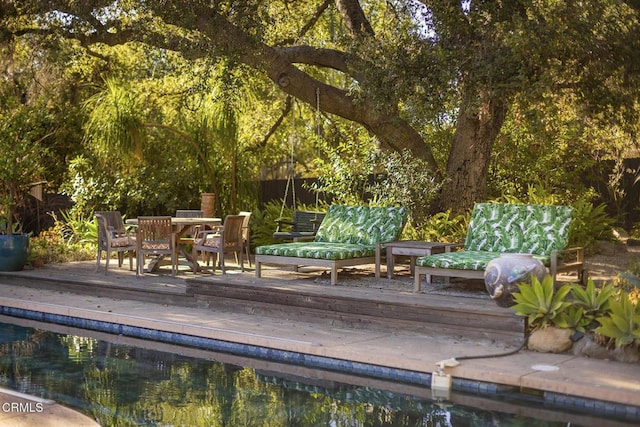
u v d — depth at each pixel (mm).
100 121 14586
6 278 10742
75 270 11133
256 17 10812
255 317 7957
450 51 9445
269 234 13633
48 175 16375
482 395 5305
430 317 6867
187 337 7363
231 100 12000
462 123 11742
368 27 12742
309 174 23297
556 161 13141
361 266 10688
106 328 8094
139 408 4977
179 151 15164
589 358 5824
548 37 9023
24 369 6121
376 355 5992
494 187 13070
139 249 10172
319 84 11992
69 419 4441
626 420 4645
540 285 6172
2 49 13289
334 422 4688
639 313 5785
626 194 13250
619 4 9359
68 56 12312
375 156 12148
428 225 11453
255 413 4883
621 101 9859
